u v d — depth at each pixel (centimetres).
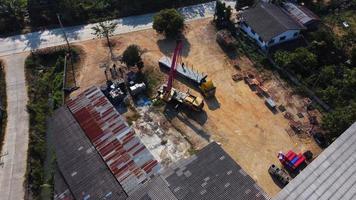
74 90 8744
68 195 6481
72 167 6806
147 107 8394
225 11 10181
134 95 8562
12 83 8888
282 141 7719
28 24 10625
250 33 9981
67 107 7781
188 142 7725
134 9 10938
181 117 8188
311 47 9338
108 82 8638
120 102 8494
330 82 8588
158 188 6197
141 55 9588
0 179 7062
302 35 9931
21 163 7300
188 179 6319
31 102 8406
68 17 10581
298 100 8494
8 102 8450
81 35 10244
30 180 7031
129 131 7262
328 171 5825
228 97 8569
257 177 7125
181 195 6091
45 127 7875
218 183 6278
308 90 8562
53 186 6775
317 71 8919
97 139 7169
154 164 6762
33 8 10612
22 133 7825
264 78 8988
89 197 6375
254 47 9706
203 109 8331
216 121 8094
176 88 8756
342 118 7256
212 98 8550
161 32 10100
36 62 9469
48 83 8919
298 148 7588
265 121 8088
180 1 11262
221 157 6675
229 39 9650
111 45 9906
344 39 9769
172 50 9738
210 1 11350
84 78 9031
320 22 10388
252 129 7938
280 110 8300
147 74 9088
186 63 9319
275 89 8744
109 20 10719
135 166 6731
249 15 9988
